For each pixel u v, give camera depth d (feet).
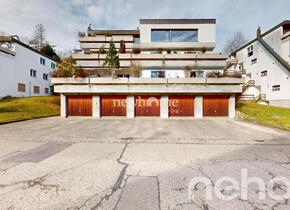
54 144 22.76
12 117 44.83
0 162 16.21
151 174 13.78
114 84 53.88
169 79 53.83
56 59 124.26
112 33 95.50
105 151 19.79
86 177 13.24
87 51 85.40
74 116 54.90
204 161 16.65
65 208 9.52
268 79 84.53
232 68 111.34
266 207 9.70
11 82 82.23
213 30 80.74
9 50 80.59
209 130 33.27
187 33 82.28
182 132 31.27
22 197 10.53
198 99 53.93
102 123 42.32
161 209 9.48
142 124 41.04
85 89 53.06
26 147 21.29
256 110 57.47
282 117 46.47
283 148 21.25
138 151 19.85
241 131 32.14
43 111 58.59
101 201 10.17
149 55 70.90
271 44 85.56
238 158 17.51
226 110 54.13
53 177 13.20
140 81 53.83
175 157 17.80
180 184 12.19
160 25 81.35
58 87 53.16
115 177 13.24
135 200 10.28
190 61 69.82
